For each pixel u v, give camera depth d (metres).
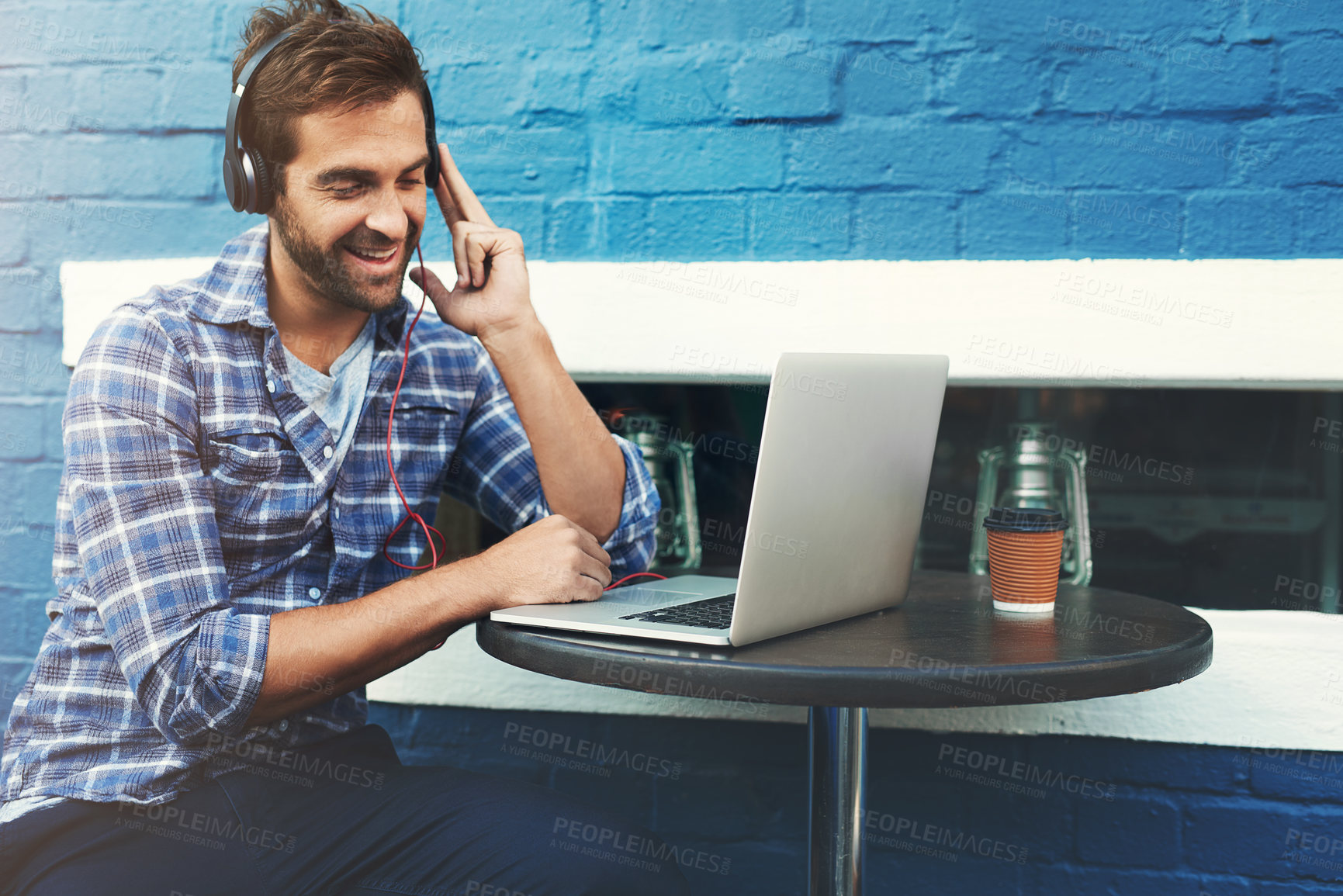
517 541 1.02
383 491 1.13
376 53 0.96
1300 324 1.35
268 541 1.04
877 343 1.43
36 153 1.62
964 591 1.21
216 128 1.59
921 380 1.00
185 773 0.96
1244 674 1.36
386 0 1.55
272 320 1.07
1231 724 1.37
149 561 0.90
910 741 1.48
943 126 1.46
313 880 0.92
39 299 1.62
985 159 1.45
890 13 1.46
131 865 0.87
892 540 1.02
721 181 1.50
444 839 0.91
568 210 1.53
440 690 1.52
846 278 1.43
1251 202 1.41
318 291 1.03
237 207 1.00
